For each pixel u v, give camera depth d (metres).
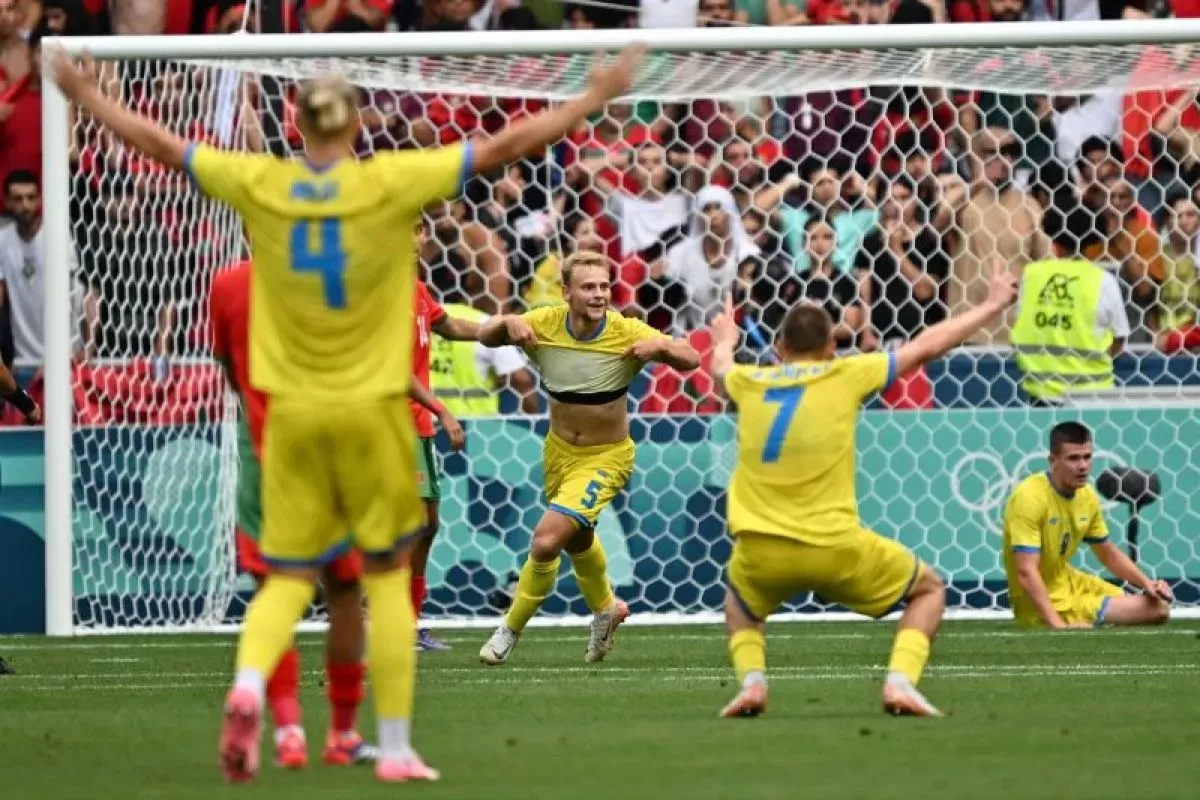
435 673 30.02
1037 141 43.75
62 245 38.78
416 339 32.12
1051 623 36.62
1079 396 40.66
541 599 31.06
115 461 40.50
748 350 43.22
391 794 16.61
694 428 40.59
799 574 21.73
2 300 44.62
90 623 40.28
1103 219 43.44
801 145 44.59
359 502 17.39
